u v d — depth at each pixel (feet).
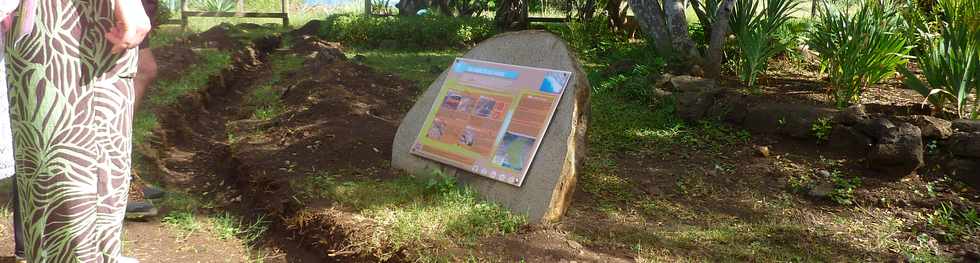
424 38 39.42
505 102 14.60
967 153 15.44
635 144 18.17
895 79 23.11
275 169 15.71
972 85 17.71
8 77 7.98
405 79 27.55
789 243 12.91
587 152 17.37
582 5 40.37
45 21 7.72
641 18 27.07
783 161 16.97
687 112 19.66
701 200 14.94
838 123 17.24
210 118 21.74
